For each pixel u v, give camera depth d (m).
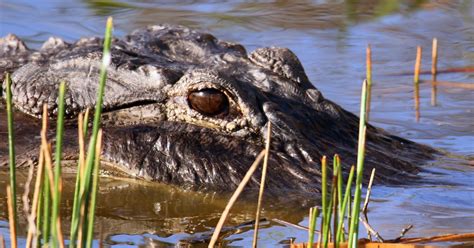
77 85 14.85
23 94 15.09
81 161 9.19
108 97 14.61
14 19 26.11
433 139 17.25
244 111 14.06
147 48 15.93
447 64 23.53
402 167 14.50
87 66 14.99
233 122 14.09
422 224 12.26
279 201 13.16
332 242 10.95
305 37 25.58
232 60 15.54
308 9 28.38
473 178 14.33
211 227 12.27
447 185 13.93
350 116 15.72
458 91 21.30
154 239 11.73
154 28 16.95
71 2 28.16
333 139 14.64
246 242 11.57
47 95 14.92
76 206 9.22
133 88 14.56
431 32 26.39
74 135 14.29
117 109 14.63
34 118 15.02
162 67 14.69
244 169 13.72
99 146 9.06
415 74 21.84
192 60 15.84
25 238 11.60
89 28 25.53
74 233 9.23
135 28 25.56
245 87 14.32
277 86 14.93
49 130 14.55
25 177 14.05
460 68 23.05
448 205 13.08
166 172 13.71
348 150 14.52
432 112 19.48
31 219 9.27
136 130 14.11
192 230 12.15
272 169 13.77
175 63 15.33
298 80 15.20
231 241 11.61
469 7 28.69
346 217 12.32
